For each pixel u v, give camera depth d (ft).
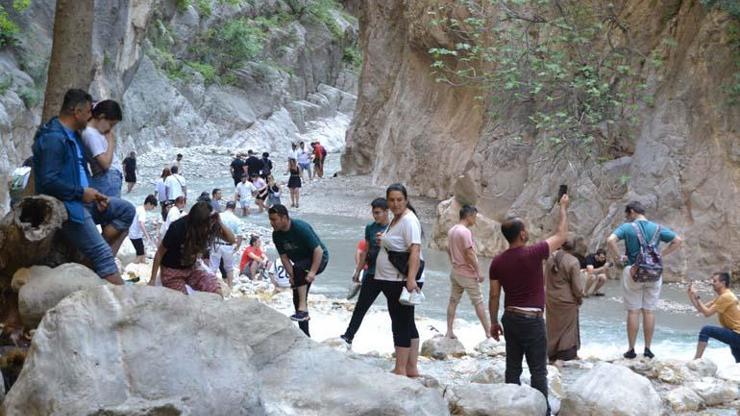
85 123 20.53
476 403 21.93
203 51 174.40
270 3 198.90
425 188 92.32
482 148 69.05
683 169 56.80
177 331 15.39
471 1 76.23
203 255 24.70
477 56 77.30
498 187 66.80
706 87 57.31
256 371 16.15
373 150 110.11
